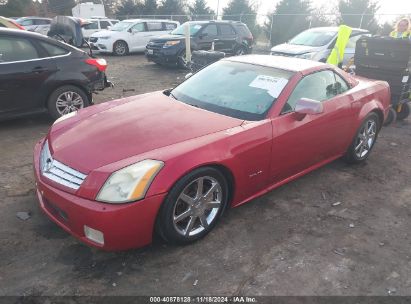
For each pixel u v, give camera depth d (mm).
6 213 3480
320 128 4043
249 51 14633
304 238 3346
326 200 4066
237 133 3242
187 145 2957
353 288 2777
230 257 3035
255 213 3701
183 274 2820
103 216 2584
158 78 11289
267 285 2756
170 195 2797
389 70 6633
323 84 4227
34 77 5711
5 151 4969
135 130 3152
